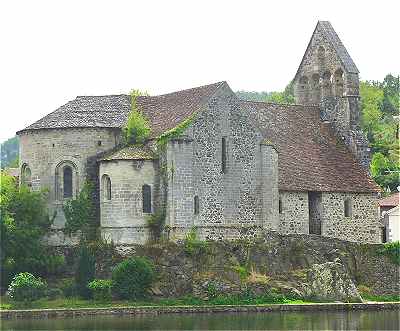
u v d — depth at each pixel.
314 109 125.31
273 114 120.81
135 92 115.88
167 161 103.19
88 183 106.44
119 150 105.81
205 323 87.12
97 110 109.75
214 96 106.56
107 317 91.75
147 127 107.19
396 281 113.38
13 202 104.38
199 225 104.62
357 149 122.81
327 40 125.88
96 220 106.69
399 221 143.62
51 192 107.06
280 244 109.25
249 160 109.19
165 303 97.81
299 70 127.75
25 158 108.81
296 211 114.06
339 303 101.56
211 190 105.81
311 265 108.75
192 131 104.31
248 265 104.81
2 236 101.00
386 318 92.50
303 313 96.88
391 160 194.38
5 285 100.94
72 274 104.25
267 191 110.50
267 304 99.06
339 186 118.19
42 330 81.81
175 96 111.38
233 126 108.06
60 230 106.25
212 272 101.38
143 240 103.31
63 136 107.12
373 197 120.88
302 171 116.38
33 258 102.62
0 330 81.88
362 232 119.75
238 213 108.00
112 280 99.00
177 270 100.81
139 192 103.62
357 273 112.19
